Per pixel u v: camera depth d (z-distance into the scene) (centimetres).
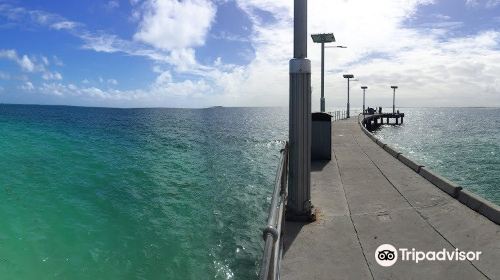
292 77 601
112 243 1052
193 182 1909
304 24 594
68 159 2878
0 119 8331
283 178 566
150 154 3212
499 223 563
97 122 8806
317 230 582
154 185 1853
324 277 444
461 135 6112
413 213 642
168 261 923
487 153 3731
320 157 1229
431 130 7256
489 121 12200
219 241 1041
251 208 1374
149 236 1093
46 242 1072
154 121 10212
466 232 546
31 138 4509
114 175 2173
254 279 825
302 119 605
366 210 670
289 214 620
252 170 2316
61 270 899
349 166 1110
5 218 1305
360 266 466
